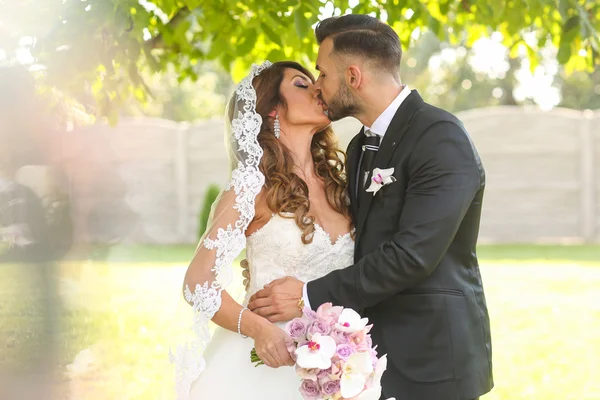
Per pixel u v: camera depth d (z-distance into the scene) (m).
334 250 2.64
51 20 2.43
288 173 2.63
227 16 4.12
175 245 12.91
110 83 3.67
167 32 4.12
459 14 4.78
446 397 2.46
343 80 2.61
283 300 2.49
